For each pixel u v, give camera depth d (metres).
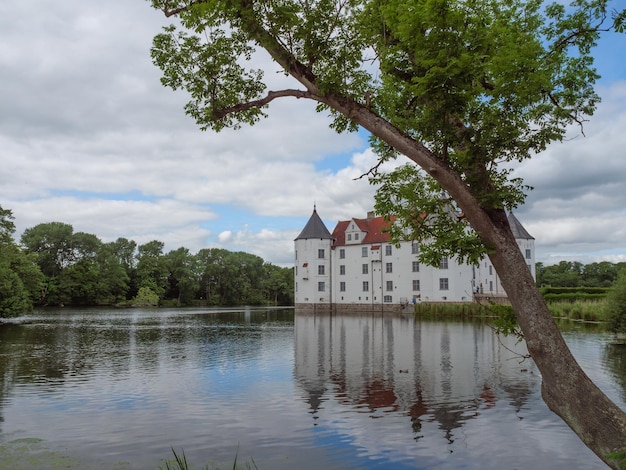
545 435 8.93
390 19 6.18
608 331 24.67
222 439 8.75
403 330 31.12
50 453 8.02
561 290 57.19
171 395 12.20
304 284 67.00
